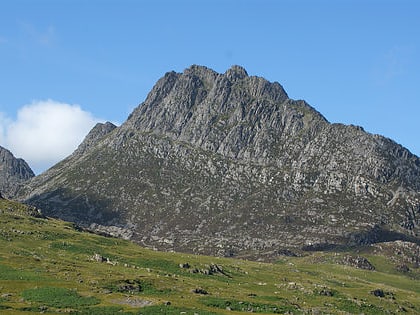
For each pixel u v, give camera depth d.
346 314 145.25
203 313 112.56
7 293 113.81
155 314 107.88
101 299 116.50
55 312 102.69
